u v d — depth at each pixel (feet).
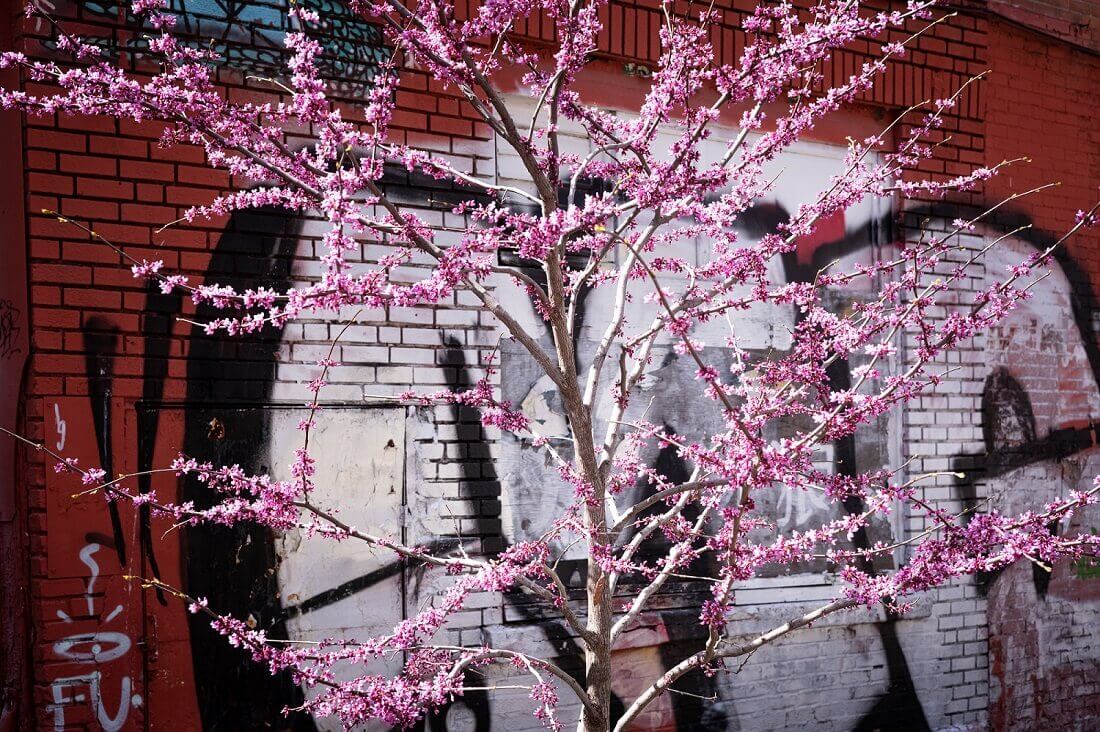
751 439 8.95
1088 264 22.99
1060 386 22.50
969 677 20.70
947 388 20.92
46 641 12.90
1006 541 9.98
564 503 16.72
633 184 11.14
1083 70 23.09
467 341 16.05
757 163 11.11
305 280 14.83
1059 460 22.35
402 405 15.51
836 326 11.03
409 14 9.85
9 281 13.41
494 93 10.07
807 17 18.76
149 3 9.59
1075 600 22.36
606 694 11.07
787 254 19.51
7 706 13.28
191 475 13.97
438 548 15.61
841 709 19.11
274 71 14.70
